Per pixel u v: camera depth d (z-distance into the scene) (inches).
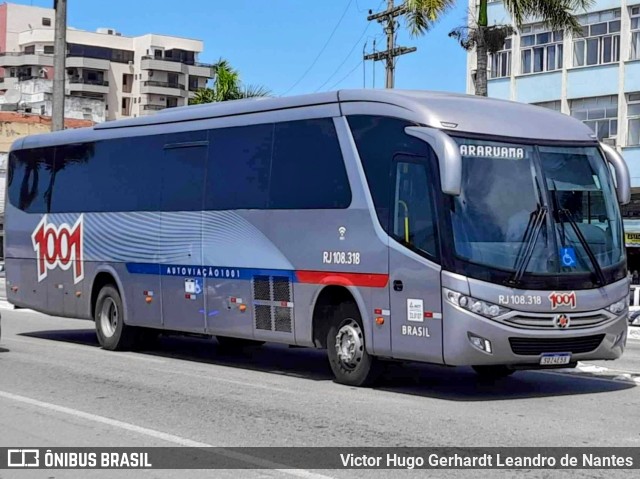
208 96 1939.0
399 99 448.8
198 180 569.9
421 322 427.5
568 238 436.1
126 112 4286.4
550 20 1154.0
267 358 613.6
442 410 408.5
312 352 650.2
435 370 545.0
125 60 4269.2
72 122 2518.5
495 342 415.2
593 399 441.1
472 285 413.7
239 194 537.0
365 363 466.9
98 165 658.8
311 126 493.7
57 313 696.4
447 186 409.4
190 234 571.5
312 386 480.7
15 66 4052.7
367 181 457.7
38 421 385.4
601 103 1578.5
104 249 648.4
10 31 4192.9
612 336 442.3
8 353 628.4
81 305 672.4
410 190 436.1
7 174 757.3
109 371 539.2
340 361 480.1
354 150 466.0
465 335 412.8
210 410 408.8
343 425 374.3
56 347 669.9
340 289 477.4
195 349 668.7
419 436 352.8
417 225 430.9
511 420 385.4
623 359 613.6
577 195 446.3
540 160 441.7
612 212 456.8
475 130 433.4
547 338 424.5
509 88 1695.4
